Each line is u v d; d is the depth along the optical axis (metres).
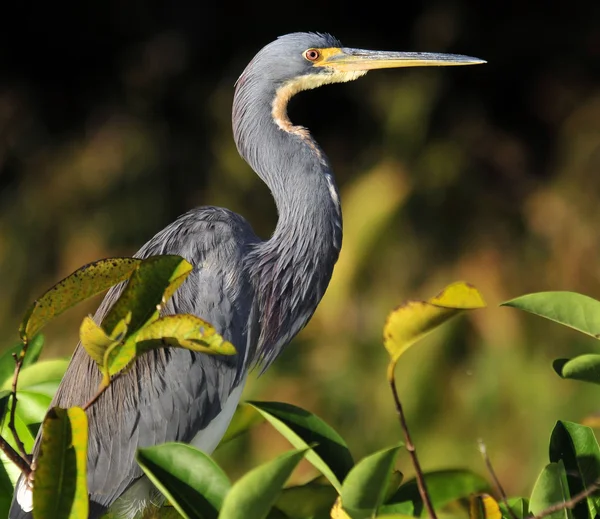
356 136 13.73
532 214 12.85
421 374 11.48
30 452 4.86
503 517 4.08
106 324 3.61
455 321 11.73
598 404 11.15
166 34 14.31
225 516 3.09
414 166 12.81
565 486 3.66
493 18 14.35
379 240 12.08
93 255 12.60
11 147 13.71
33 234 12.91
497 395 11.40
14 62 14.26
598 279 12.36
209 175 13.24
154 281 3.62
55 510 3.37
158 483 3.31
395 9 14.52
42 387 5.20
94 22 14.42
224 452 11.15
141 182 12.98
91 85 14.24
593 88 13.95
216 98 13.63
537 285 12.35
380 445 11.33
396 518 3.13
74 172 13.15
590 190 12.87
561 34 14.22
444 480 4.37
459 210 12.63
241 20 14.48
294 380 11.61
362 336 11.81
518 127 13.94
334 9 14.59
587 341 11.59
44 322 3.71
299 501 4.32
